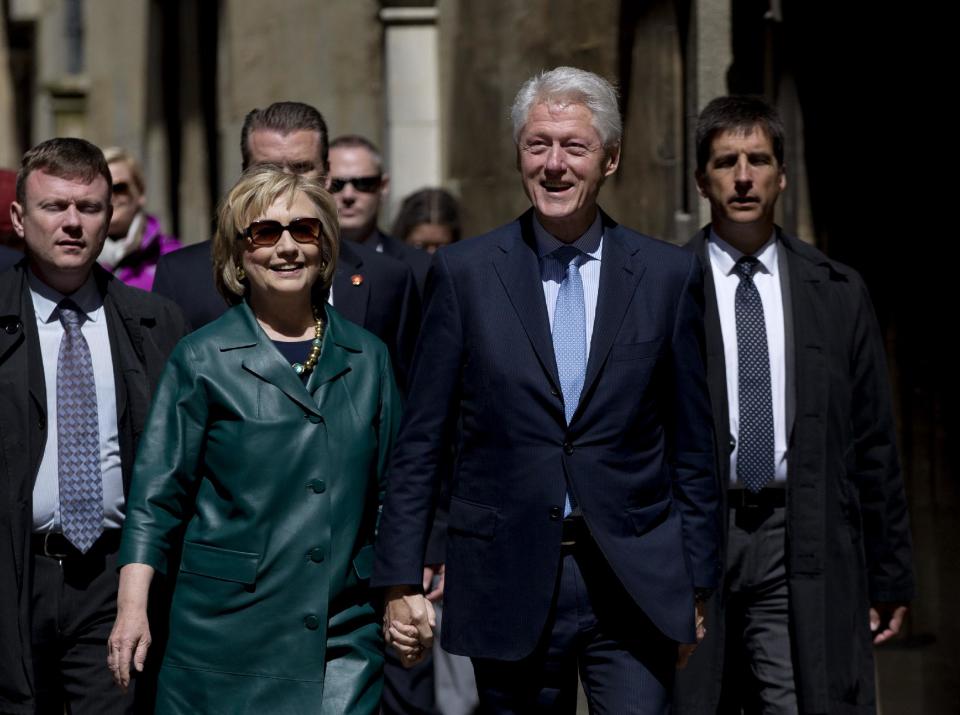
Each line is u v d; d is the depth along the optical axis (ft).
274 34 125.90
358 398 52.11
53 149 55.83
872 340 62.03
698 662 59.16
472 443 51.29
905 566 62.80
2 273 56.75
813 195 79.97
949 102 77.10
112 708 55.62
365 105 123.95
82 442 55.83
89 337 56.70
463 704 82.48
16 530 54.70
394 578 50.60
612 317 50.67
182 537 51.44
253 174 52.21
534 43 104.22
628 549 50.19
